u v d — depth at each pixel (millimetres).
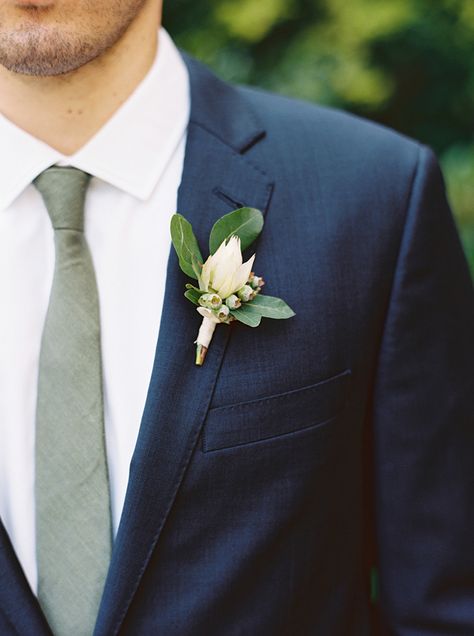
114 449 747
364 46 1969
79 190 753
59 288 738
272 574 755
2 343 745
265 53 2021
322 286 770
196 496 735
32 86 741
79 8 693
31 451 743
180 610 731
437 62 2061
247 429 742
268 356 750
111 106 764
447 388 826
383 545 845
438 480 831
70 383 729
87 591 726
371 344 795
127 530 717
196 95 819
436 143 2156
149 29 774
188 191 772
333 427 770
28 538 742
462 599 837
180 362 734
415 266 805
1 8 687
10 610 716
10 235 753
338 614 798
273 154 812
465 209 1930
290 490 752
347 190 804
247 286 735
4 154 752
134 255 768
